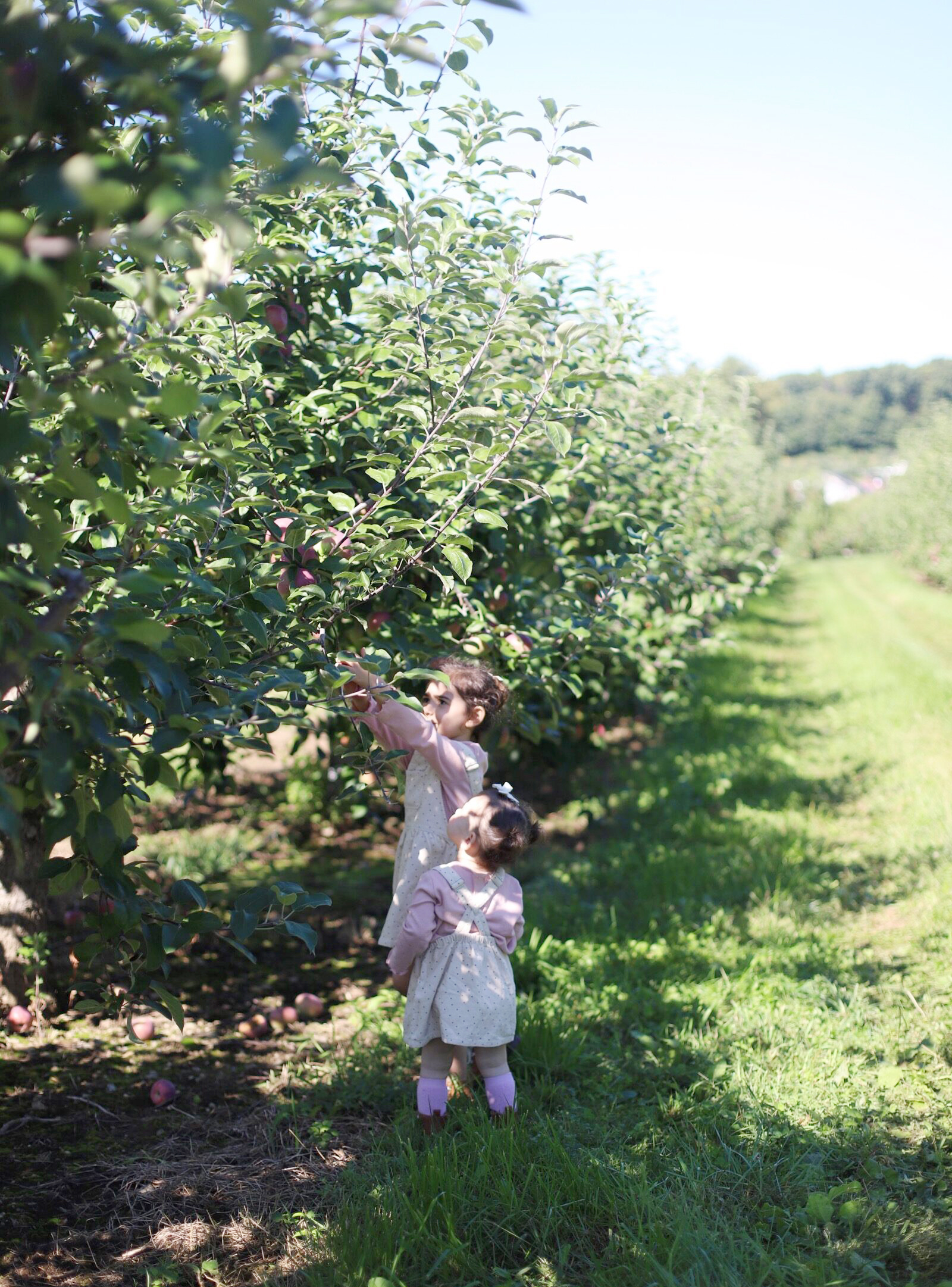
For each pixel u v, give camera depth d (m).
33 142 1.29
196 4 2.10
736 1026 3.57
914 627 18.78
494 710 3.17
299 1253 2.35
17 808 1.39
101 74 1.17
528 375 4.11
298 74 1.69
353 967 4.29
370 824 6.45
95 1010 2.64
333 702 2.49
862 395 115.06
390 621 3.32
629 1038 3.54
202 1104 3.11
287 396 3.36
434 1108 2.83
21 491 1.38
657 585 4.72
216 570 2.43
